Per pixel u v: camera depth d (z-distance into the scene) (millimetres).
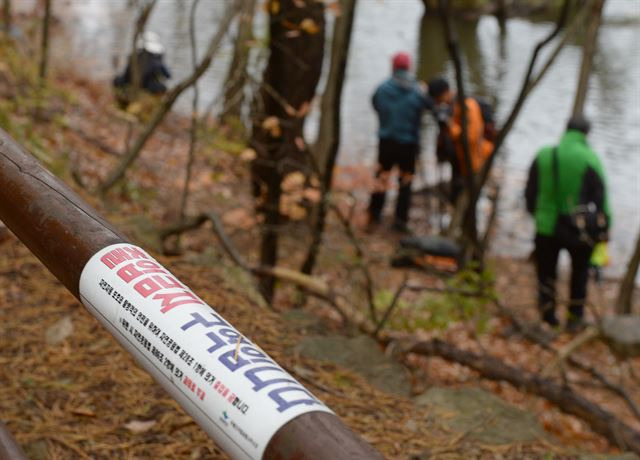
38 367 3037
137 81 6508
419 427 2945
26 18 15984
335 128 4961
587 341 4867
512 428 3006
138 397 2881
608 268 8953
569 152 6473
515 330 6258
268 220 5148
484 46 20812
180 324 947
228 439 853
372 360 3479
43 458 2518
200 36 18016
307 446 793
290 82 5020
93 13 19484
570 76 17359
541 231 6656
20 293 3582
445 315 4188
